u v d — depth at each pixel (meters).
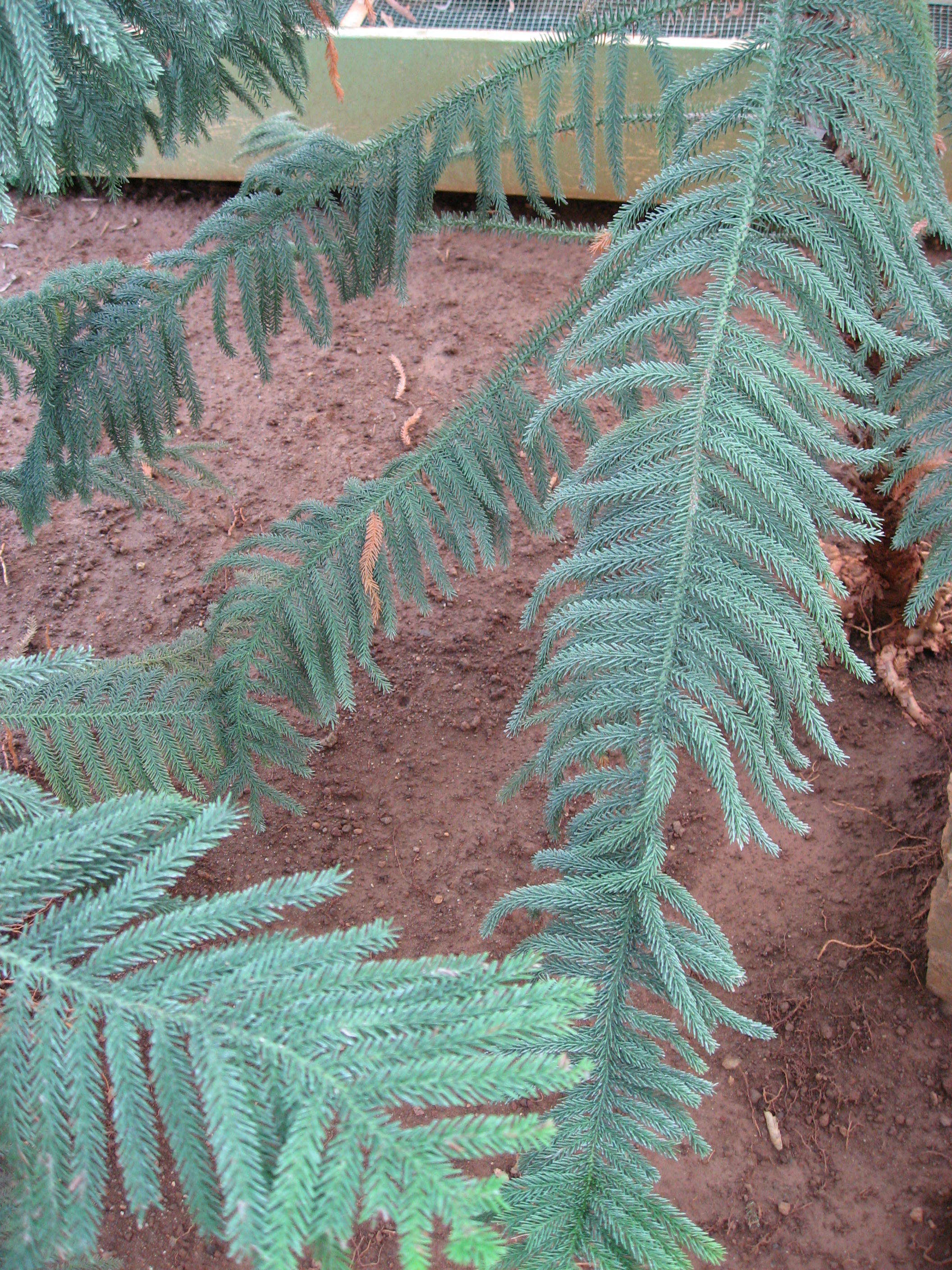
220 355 5.04
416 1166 0.96
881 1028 2.87
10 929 1.19
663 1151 1.30
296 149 2.55
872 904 3.10
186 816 1.33
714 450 1.61
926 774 3.34
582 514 1.96
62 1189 1.02
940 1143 2.66
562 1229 1.20
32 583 4.13
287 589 2.42
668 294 1.90
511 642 3.88
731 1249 2.52
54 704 2.38
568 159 4.93
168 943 1.17
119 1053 1.07
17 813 1.38
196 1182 1.04
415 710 3.71
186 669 2.57
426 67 4.55
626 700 1.52
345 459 4.54
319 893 1.22
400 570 2.49
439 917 3.18
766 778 1.50
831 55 1.82
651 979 1.42
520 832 3.37
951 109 2.13
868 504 3.05
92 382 2.44
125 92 1.72
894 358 1.75
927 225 2.12
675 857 3.24
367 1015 1.08
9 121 1.57
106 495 3.93
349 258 2.57
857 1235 2.53
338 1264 0.96
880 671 3.54
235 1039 1.07
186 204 5.80
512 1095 1.02
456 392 4.76
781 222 1.74
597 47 2.19
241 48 2.15
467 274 5.32
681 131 2.08
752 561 1.58
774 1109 2.75
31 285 5.33
